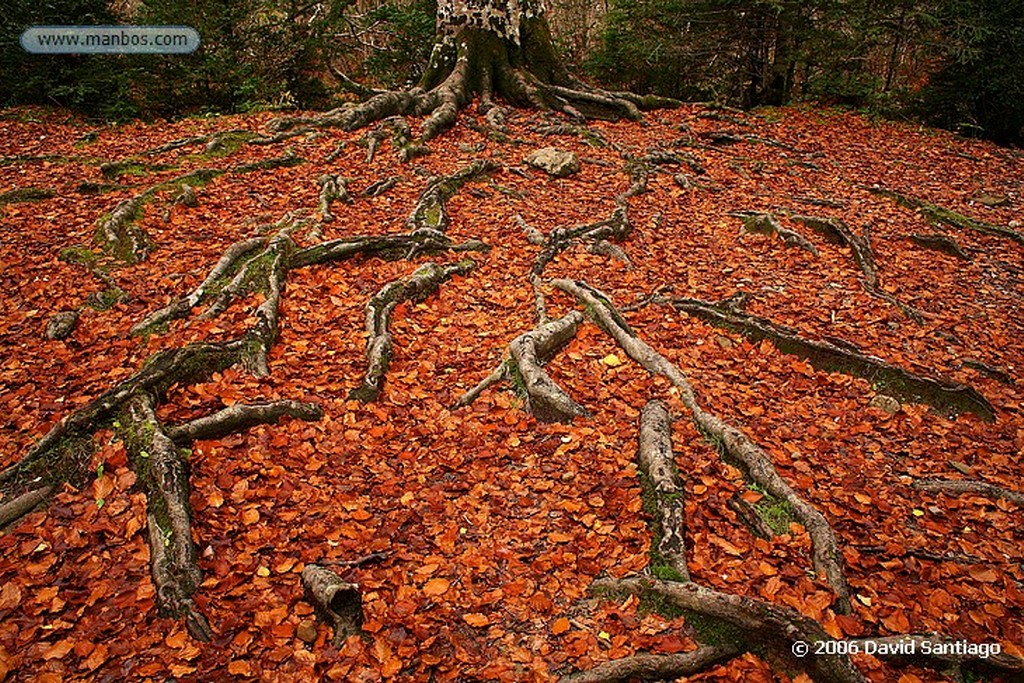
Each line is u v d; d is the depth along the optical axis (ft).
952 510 17.80
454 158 40.34
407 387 21.42
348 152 39.88
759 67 66.08
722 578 14.89
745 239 34.24
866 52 61.05
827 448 19.75
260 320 22.08
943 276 31.32
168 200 31.58
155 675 12.40
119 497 15.71
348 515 16.43
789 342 24.18
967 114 58.34
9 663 12.47
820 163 46.34
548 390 20.18
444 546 15.87
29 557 14.53
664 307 26.53
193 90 59.16
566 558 15.61
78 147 42.39
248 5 59.62
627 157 43.14
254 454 17.65
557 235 31.04
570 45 77.05
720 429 19.10
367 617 13.94
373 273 27.07
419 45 64.64
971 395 21.81
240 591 14.12
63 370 20.24
